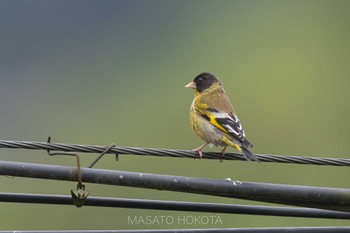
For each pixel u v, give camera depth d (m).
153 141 23.47
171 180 9.70
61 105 29.78
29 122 27.89
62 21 36.09
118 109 27.09
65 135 26.45
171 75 31.69
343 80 25.67
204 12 34.41
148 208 10.45
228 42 31.61
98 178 9.56
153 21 36.09
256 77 26.45
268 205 12.13
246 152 10.83
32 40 35.41
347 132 22.73
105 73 33.34
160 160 19.14
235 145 11.37
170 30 35.38
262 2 31.70
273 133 22.52
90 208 16.56
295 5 30.95
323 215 10.61
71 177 9.50
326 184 19.00
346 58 27.52
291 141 22.12
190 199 17.64
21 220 17.17
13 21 35.34
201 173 19.06
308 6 30.17
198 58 31.95
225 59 30.36
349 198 9.92
